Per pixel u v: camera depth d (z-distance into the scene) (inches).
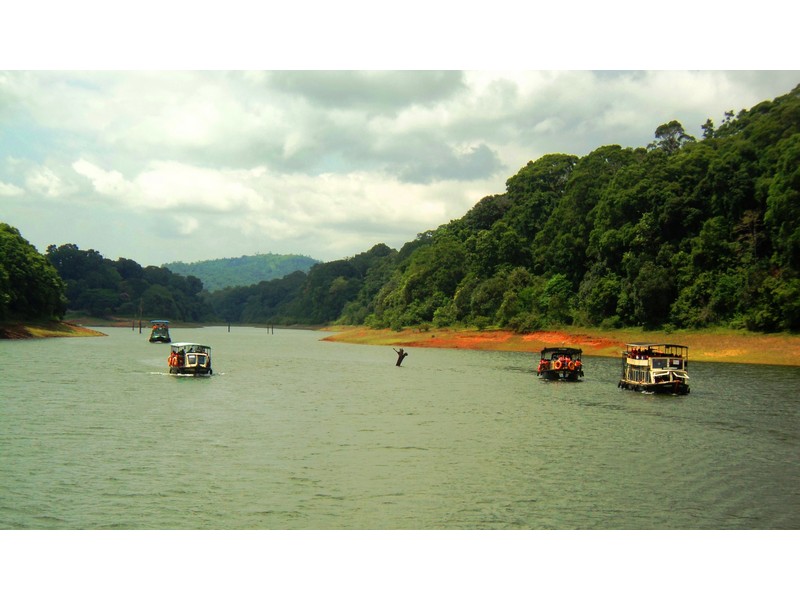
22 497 918.4
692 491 980.6
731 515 874.8
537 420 1582.2
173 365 2591.0
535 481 1024.9
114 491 949.8
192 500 912.9
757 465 1139.9
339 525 822.5
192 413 1632.6
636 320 4183.1
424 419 1587.1
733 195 3858.3
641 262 4158.5
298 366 3216.0
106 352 3762.3
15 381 2218.3
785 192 3383.4
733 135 4781.0
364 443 1293.1
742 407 1803.6
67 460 1122.0
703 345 3486.7
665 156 4729.3
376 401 1907.0
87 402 1781.5
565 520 848.3
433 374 2805.1
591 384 2397.9
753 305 3540.8
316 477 1034.1
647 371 2123.5
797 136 3595.0
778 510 896.9
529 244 5920.3
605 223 4591.5
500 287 5191.9
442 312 5816.9
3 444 1240.2
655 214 4247.0
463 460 1156.5
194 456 1165.1
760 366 3029.0
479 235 6323.8
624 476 1058.7
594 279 4581.7
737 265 3777.1
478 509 888.3
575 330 4411.9
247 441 1299.2
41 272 5536.4
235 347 5162.4
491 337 4744.1
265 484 992.2
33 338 4990.2
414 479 1028.5
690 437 1376.7
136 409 1678.2
